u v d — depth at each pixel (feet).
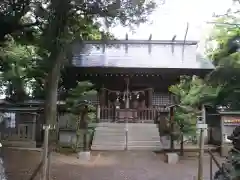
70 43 39.40
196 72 78.23
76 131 54.95
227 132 52.90
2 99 66.39
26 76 57.62
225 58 15.92
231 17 26.68
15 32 35.81
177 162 45.24
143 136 63.10
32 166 38.06
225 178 24.35
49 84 44.06
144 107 82.69
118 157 49.32
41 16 34.32
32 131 55.52
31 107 61.05
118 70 78.23
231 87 15.97
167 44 94.99
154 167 41.88
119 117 77.30
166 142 64.08
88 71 77.61
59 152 51.57
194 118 49.65
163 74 81.15
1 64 53.52
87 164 43.37
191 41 93.40
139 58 85.71
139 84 84.23
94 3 35.78
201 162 27.89
